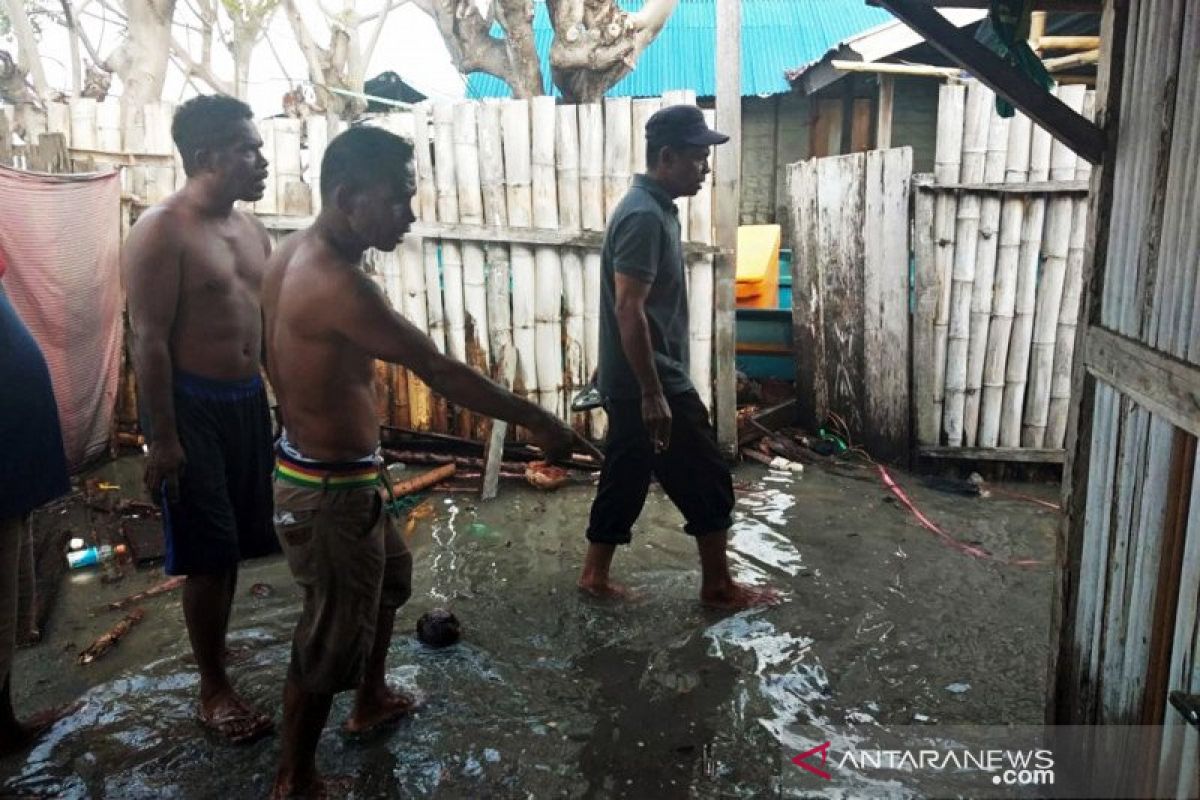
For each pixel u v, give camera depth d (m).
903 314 5.07
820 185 5.48
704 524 3.38
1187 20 1.65
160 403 2.56
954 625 3.32
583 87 6.66
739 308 6.31
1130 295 1.90
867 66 8.23
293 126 5.38
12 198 4.50
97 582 3.82
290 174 5.43
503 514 4.65
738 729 2.70
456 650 3.20
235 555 2.73
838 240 5.41
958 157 4.77
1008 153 4.72
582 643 3.24
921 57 9.55
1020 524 4.38
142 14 7.63
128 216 5.59
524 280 5.30
